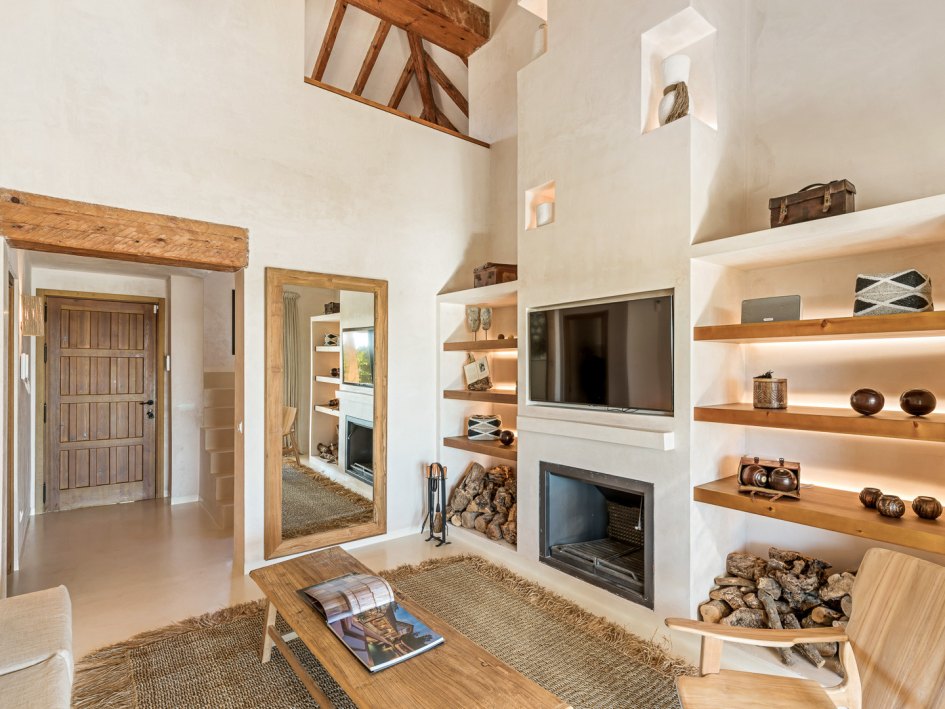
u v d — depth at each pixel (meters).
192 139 3.34
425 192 4.47
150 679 2.38
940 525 2.09
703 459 2.74
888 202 2.55
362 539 4.07
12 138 2.78
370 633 1.91
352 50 5.80
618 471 2.99
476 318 4.45
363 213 4.09
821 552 2.80
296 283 3.74
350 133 4.04
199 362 5.51
